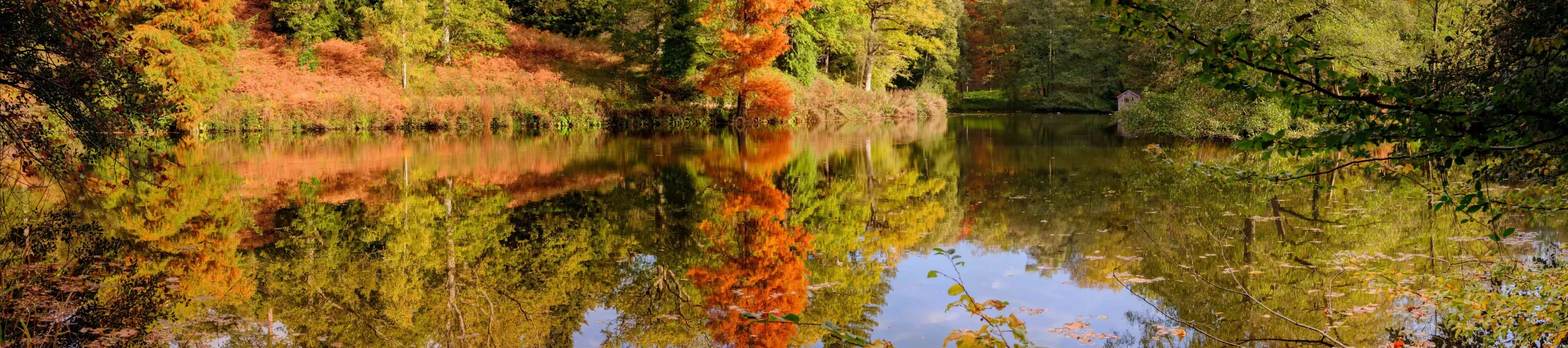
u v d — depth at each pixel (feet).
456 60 92.58
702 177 42.14
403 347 15.76
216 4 59.62
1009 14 147.13
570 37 111.65
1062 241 24.95
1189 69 53.78
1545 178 11.10
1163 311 17.03
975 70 155.02
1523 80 8.75
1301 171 10.19
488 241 25.75
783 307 18.43
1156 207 30.35
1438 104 7.51
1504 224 24.52
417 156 52.29
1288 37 8.00
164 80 48.16
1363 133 7.60
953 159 51.57
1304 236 24.08
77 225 27.09
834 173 44.73
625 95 92.68
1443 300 14.48
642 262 22.98
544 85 89.45
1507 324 12.03
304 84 77.61
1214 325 15.97
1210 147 54.13
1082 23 137.59
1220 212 28.58
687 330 16.94
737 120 89.71
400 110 77.15
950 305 9.41
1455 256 20.45
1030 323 16.48
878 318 17.40
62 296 18.17
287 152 53.83
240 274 21.24
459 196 34.99
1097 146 58.95
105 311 17.28
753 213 31.40
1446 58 13.25
